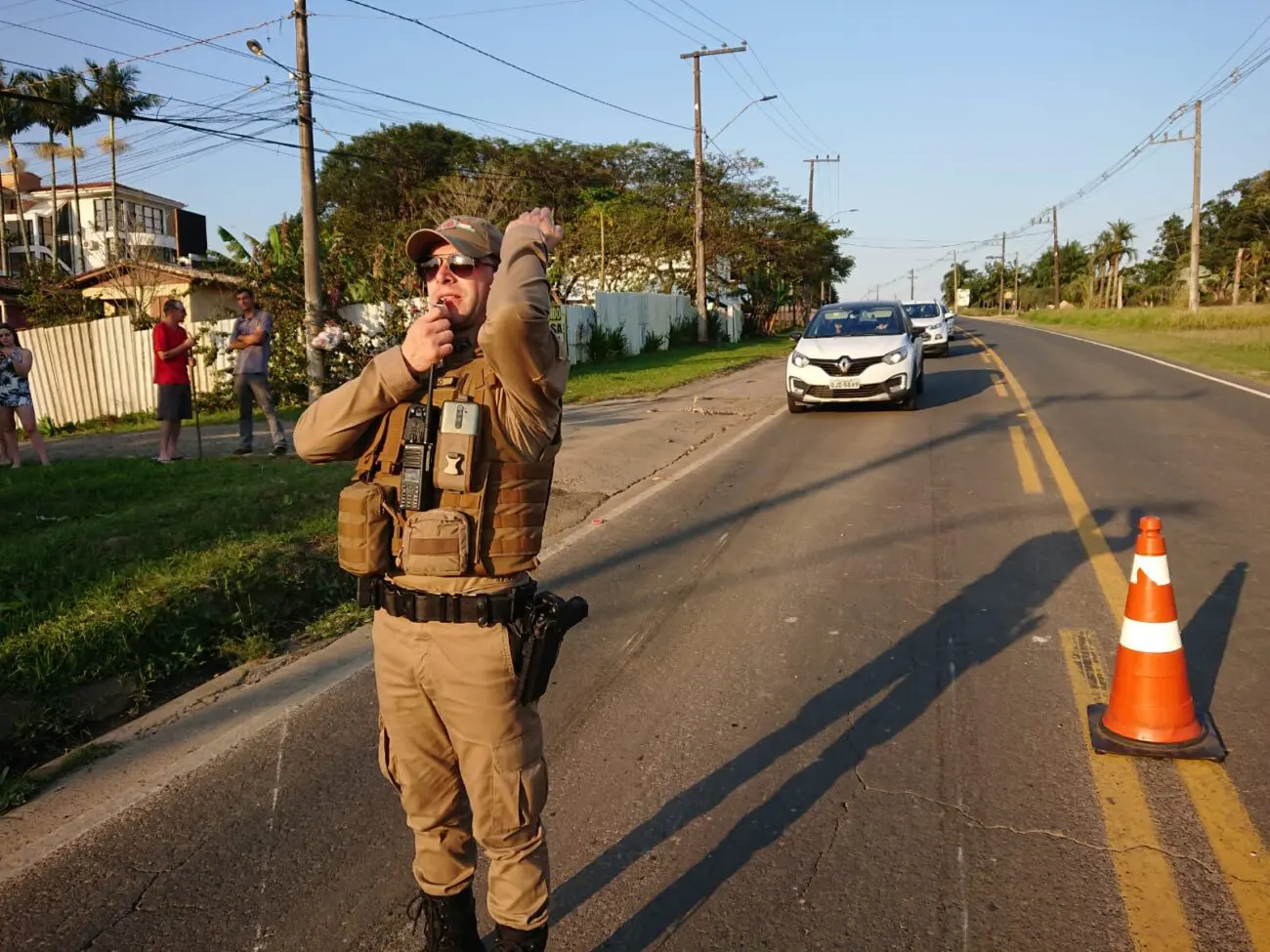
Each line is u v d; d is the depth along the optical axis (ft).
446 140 171.32
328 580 19.25
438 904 8.21
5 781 11.85
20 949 8.90
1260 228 231.50
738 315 132.57
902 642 16.14
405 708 7.65
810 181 201.26
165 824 10.96
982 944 8.75
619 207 132.05
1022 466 31.22
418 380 7.37
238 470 29.68
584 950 8.86
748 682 14.74
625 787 11.70
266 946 8.93
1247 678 14.25
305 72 46.70
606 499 28.40
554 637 7.38
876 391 44.62
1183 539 21.89
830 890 9.59
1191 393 48.91
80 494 26.00
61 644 14.58
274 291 55.67
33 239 146.61
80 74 80.84
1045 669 14.84
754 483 30.12
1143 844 10.19
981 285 449.89
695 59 108.47
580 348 81.61
